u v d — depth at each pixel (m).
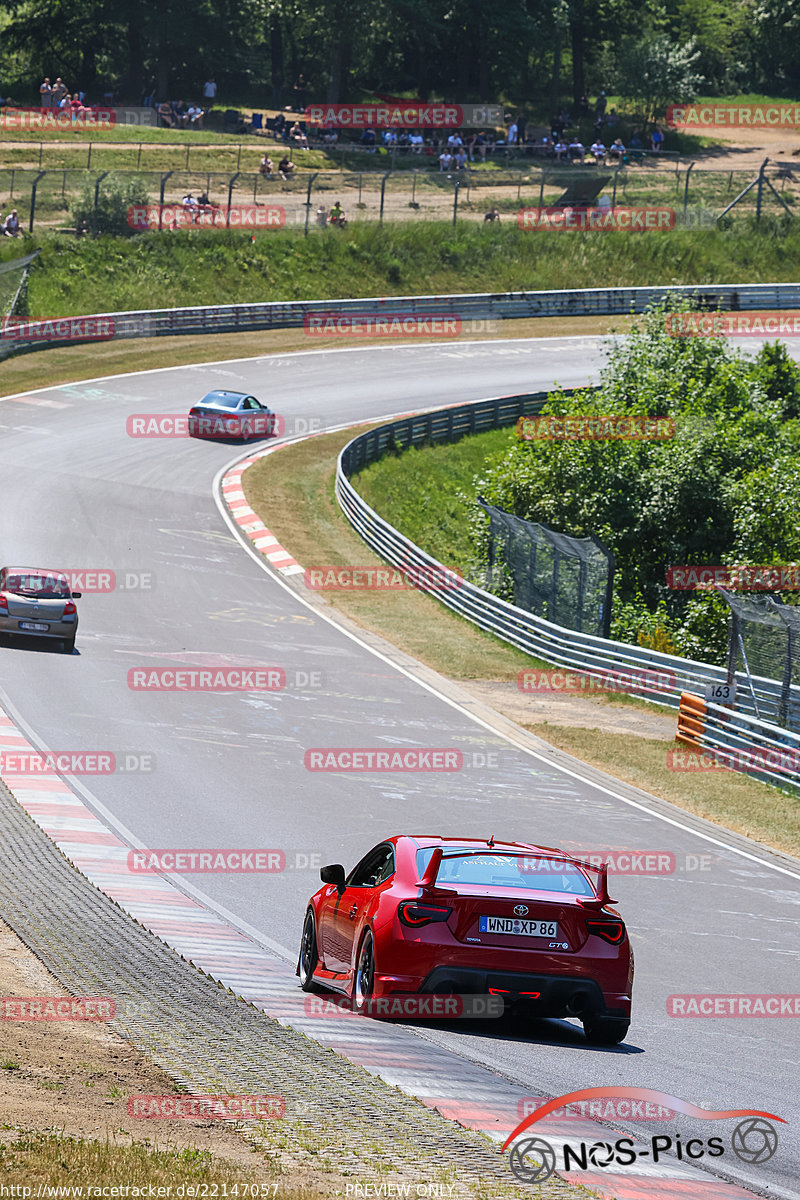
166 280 155.38
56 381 128.50
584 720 63.91
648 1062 20.30
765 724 55.91
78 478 101.75
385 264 172.88
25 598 64.19
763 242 193.50
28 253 149.62
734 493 97.44
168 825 39.41
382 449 120.88
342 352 153.25
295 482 109.69
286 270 165.50
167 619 73.88
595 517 99.31
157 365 137.75
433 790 47.56
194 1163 11.80
